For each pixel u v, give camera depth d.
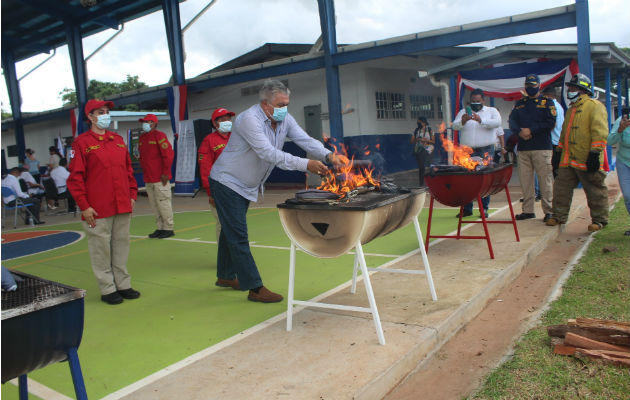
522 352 2.98
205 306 4.17
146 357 3.18
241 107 16.42
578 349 2.85
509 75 11.23
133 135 17.48
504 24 9.23
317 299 4.03
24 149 20.80
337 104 11.71
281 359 2.90
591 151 5.68
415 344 2.99
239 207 4.02
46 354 1.83
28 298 1.78
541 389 2.54
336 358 2.86
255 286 4.08
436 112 17.34
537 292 4.19
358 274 4.72
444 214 8.04
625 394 2.43
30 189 12.52
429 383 2.78
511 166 5.40
